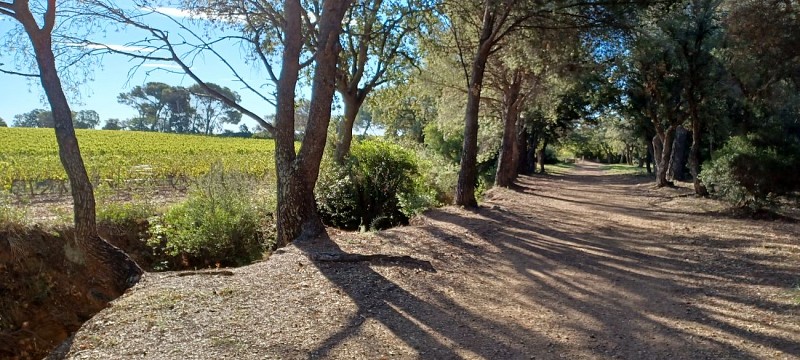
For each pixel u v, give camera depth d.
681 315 5.27
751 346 4.30
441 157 23.06
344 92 13.36
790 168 12.91
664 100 21.50
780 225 11.92
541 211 15.36
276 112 8.28
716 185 14.16
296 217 8.06
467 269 7.33
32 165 15.93
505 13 12.88
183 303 4.95
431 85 20.73
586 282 6.77
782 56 13.23
